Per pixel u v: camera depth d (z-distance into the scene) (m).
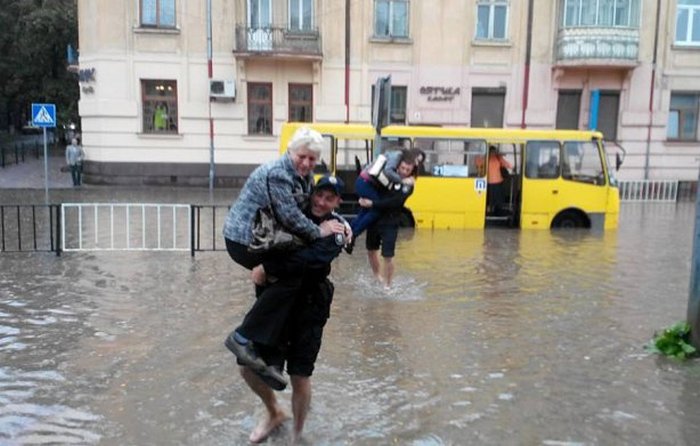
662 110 24.89
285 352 4.25
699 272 6.02
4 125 52.19
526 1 24.20
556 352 6.20
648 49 24.50
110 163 23.67
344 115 24.33
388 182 8.23
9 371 5.52
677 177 25.20
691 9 24.62
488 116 24.89
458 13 24.16
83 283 8.75
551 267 10.43
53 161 33.41
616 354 6.14
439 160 15.02
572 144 15.15
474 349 6.27
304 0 23.84
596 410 4.89
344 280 9.17
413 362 5.89
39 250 11.03
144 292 8.29
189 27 23.39
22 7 33.91
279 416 4.46
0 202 18.48
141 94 23.58
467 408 4.92
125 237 12.65
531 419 4.73
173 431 4.48
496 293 8.55
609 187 15.22
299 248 4.00
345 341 6.45
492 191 15.31
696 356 6.04
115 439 4.36
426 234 14.18
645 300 8.24
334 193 4.14
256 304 4.10
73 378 5.39
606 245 12.88
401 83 24.41
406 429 4.55
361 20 24.03
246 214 4.18
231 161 24.14
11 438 4.33
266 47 23.52
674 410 4.90
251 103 24.17
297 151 4.09
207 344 6.27
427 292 8.55
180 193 22.11
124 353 6.00
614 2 23.84
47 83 36.81
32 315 7.20
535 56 24.50
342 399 5.05
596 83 24.70
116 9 22.98
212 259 10.52
